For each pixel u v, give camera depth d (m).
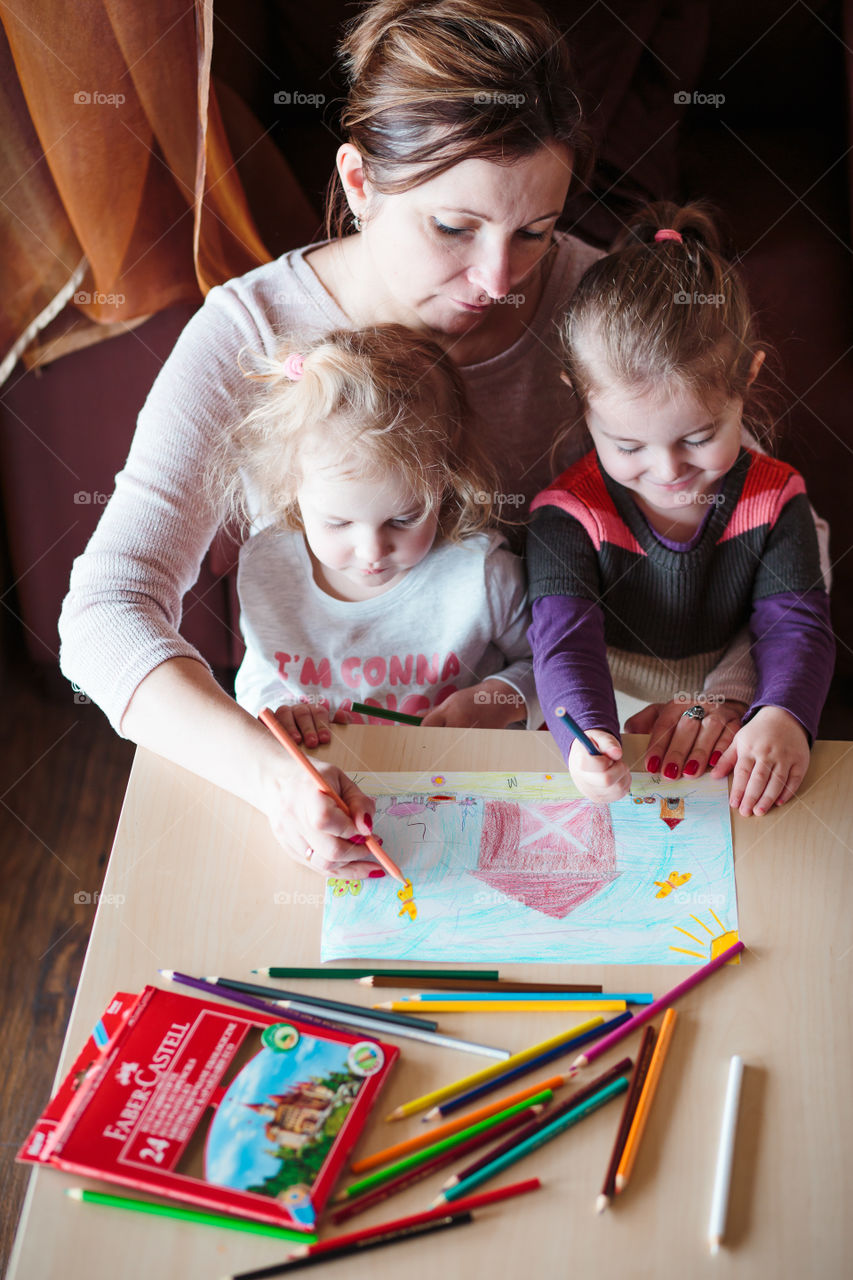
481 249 1.09
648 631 1.22
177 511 1.18
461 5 1.03
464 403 1.21
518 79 1.01
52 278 1.54
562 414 1.33
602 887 0.84
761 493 1.16
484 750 0.96
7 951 1.51
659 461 1.10
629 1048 0.75
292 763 0.89
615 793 0.90
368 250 1.21
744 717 1.02
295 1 1.62
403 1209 0.66
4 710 1.84
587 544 1.16
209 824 0.90
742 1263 0.64
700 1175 0.68
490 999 0.77
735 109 1.84
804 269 1.68
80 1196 0.66
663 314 1.06
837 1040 0.75
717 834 0.89
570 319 1.12
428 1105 0.71
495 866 0.86
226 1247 0.64
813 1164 0.68
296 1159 0.67
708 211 1.69
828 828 0.89
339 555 1.16
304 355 1.15
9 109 1.41
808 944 0.81
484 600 1.23
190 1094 0.70
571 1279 0.63
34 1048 1.40
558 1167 0.68
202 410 1.23
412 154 1.03
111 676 1.00
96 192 1.49
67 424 1.65
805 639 1.10
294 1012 0.76
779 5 1.73
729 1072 0.73
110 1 1.37
